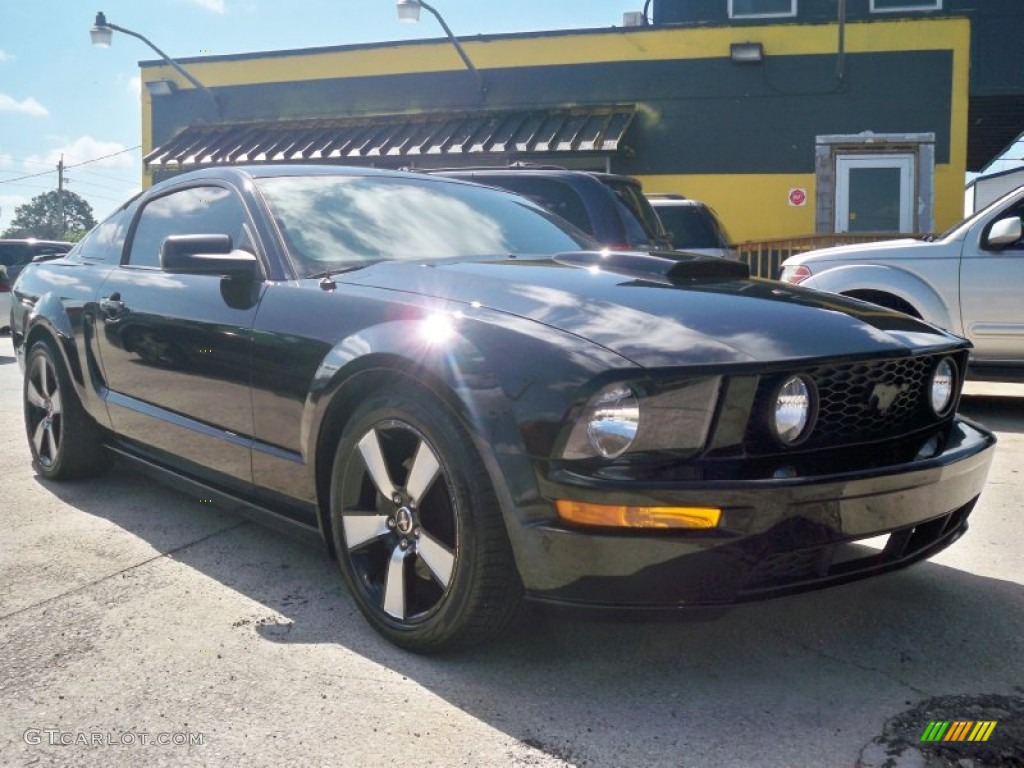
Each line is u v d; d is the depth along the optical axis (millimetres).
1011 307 6340
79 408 4453
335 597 3223
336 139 15656
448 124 15281
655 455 2342
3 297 13562
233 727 2373
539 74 15188
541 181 7113
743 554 2322
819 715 2414
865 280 6676
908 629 2928
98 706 2480
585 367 2367
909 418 2770
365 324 2891
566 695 2525
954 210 13602
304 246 3424
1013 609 3082
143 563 3557
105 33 15422
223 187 3852
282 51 16844
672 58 14406
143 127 18062
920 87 13523
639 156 14617
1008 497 4426
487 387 2480
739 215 14273
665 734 2330
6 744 2299
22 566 3525
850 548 2703
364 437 2824
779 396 2408
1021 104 14836
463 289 2906
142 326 3820
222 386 3402
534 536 2404
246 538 3855
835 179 13891
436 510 2666
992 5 13820
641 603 2363
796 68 13898
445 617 2611
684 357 2375
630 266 3158
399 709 2459
